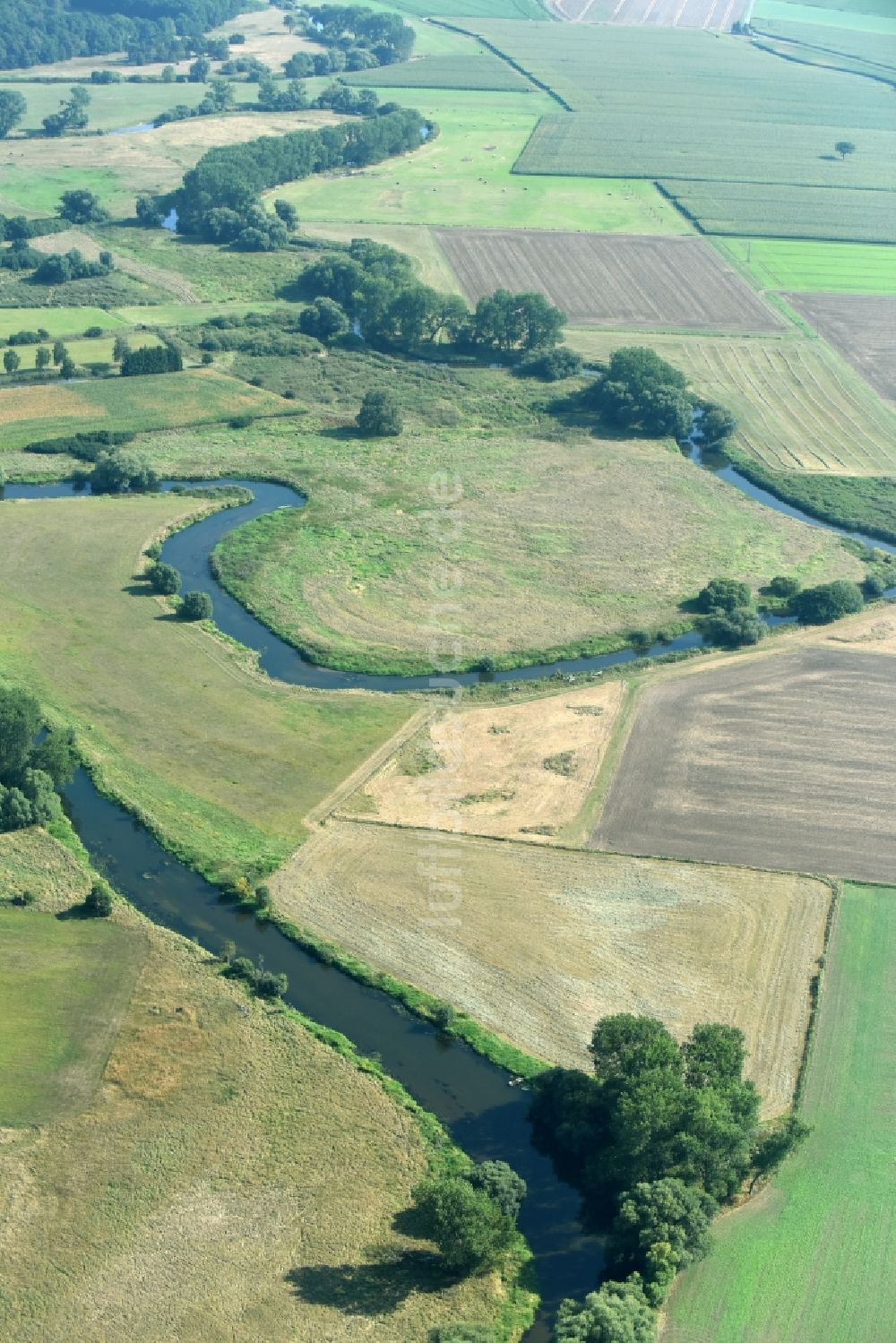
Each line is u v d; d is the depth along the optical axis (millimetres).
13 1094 123250
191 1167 116875
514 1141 121875
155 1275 107312
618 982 138750
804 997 138000
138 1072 126188
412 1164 118125
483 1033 131875
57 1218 111750
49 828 157500
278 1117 122125
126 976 137000
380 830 159250
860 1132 123250
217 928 144875
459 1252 107312
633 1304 102688
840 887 153375
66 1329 102875
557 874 153125
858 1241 112875
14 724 159000
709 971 140750
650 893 151000
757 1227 113688
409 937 143500
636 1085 115875
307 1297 106125
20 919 143375
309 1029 132125
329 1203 114188
